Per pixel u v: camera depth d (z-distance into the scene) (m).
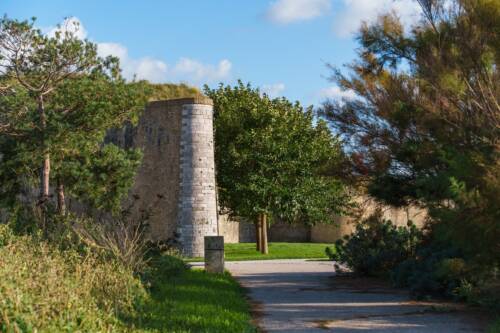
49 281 9.62
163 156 36.34
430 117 13.84
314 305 13.89
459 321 11.62
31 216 15.45
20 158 23.30
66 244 14.25
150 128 37.03
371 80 17.08
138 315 10.84
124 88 23.92
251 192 36.69
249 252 36.88
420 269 15.69
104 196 26.56
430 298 14.59
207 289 15.37
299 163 37.12
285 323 11.43
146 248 17.23
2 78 23.36
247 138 37.22
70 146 23.72
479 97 13.13
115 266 13.30
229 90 39.81
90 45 23.23
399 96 15.73
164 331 9.79
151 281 14.42
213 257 20.20
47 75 22.92
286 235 51.19
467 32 13.22
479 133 12.98
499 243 10.79
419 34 15.27
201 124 35.62
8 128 23.58
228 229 48.94
